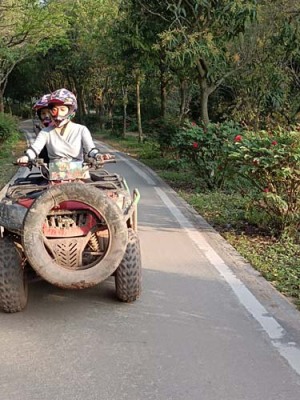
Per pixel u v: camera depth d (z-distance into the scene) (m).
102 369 4.11
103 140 37.53
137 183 14.24
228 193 12.20
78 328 4.89
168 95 27.97
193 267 6.71
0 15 20.17
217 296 5.68
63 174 5.60
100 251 5.13
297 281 6.08
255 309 5.31
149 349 4.44
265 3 16.08
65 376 4.01
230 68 17.08
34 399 3.69
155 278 6.28
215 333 4.75
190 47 14.83
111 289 5.89
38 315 5.20
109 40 29.06
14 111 72.25
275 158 7.53
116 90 39.09
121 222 4.89
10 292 5.09
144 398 3.68
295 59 18.17
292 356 4.29
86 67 41.41
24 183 6.16
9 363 4.23
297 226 8.18
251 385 3.84
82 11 36.09
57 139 5.89
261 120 17.91
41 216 4.76
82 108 48.31
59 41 27.52
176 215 9.92
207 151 12.23
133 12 17.19
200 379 3.93
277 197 7.62
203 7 15.27
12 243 5.14
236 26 15.43
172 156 18.50
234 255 7.27
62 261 4.93
